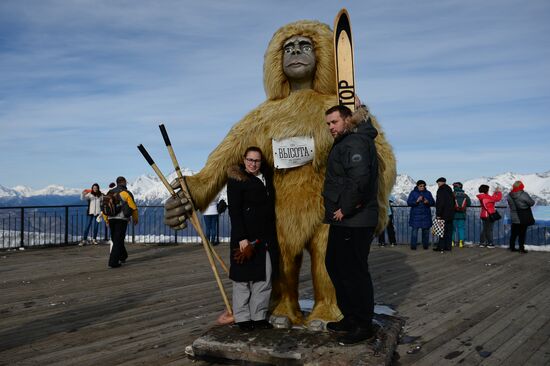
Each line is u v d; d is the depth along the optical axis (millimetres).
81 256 10555
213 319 4938
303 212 3811
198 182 3936
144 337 4316
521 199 10680
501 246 12180
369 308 3453
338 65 3891
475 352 3848
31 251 11492
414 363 3600
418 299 5844
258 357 3377
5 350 3971
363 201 3385
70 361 3684
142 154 3826
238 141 3982
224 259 9922
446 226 11172
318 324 3740
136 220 9141
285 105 3912
